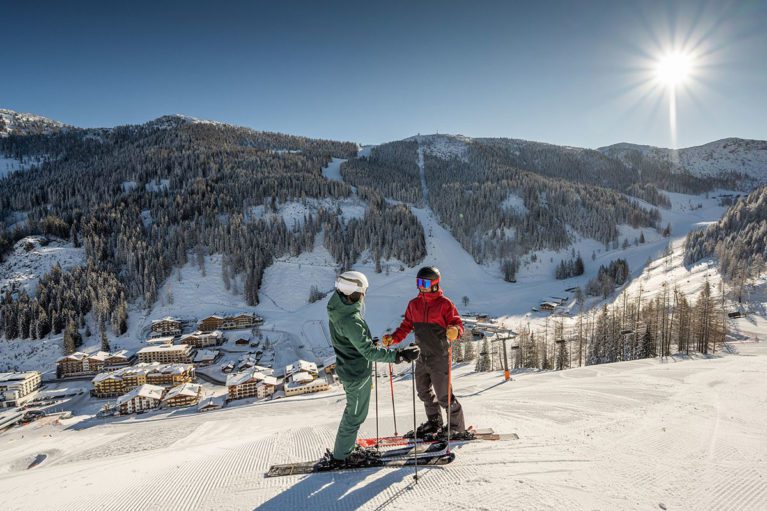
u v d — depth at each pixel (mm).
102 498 4281
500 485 3729
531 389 13398
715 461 4469
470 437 5238
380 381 35094
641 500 3477
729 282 75062
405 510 3344
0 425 49938
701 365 16469
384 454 4551
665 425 6203
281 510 3518
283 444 6156
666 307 48750
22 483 5395
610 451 4789
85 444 30031
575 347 54125
